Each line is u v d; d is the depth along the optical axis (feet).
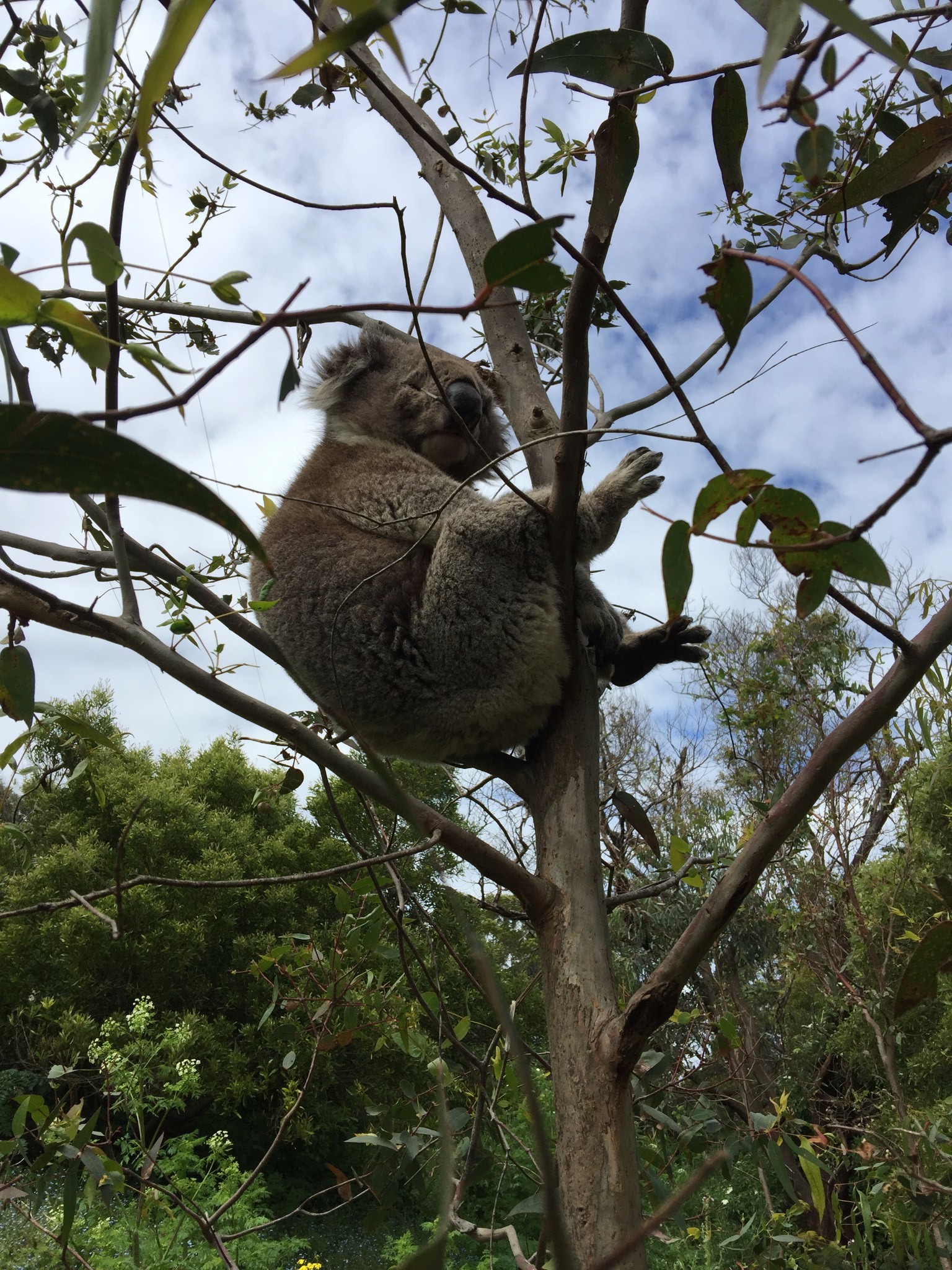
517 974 16.12
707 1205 13.61
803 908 19.85
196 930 41.93
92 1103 23.53
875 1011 16.19
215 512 2.92
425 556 10.78
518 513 9.83
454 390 13.44
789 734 20.39
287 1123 8.91
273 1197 37.45
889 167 5.60
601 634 10.12
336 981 8.84
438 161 9.75
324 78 9.75
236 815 50.14
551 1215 1.75
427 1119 8.66
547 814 7.10
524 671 9.84
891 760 18.20
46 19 6.99
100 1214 15.46
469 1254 21.13
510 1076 8.87
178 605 7.18
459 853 6.31
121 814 44.32
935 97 5.62
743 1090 12.46
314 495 11.91
